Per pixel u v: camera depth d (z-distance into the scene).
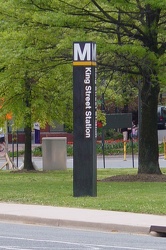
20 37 28.53
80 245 16.08
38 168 42.31
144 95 30.31
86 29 28.28
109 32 28.30
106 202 22.47
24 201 23.52
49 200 23.47
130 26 28.39
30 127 37.59
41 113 35.88
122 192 25.05
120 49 26.95
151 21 28.39
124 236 17.91
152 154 30.94
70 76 31.11
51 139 38.97
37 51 28.39
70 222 19.58
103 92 35.84
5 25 29.05
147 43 28.77
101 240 17.03
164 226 18.17
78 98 23.73
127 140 57.22
